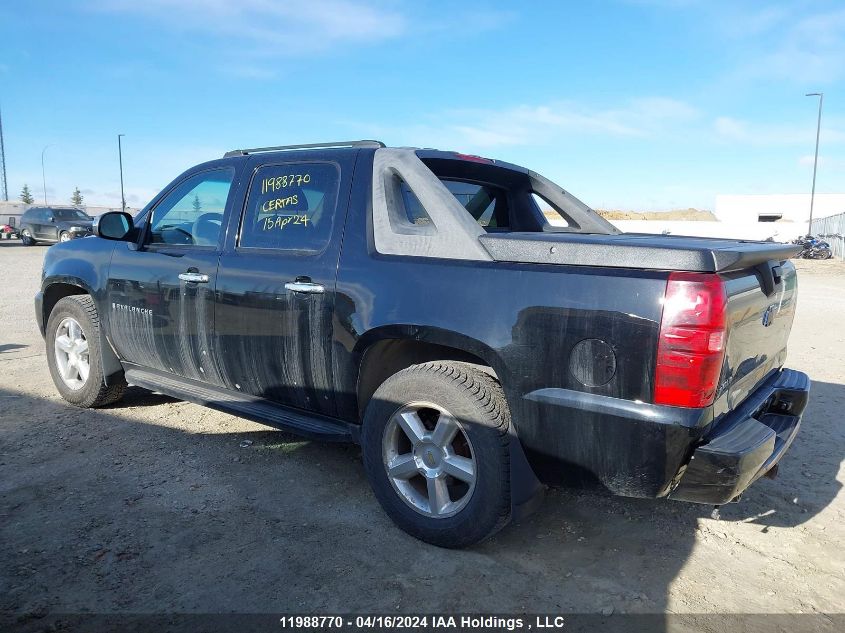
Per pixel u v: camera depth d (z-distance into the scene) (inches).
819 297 534.6
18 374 236.5
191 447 167.6
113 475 149.6
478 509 112.9
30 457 159.2
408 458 122.6
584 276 102.2
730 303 97.3
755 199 2586.1
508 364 107.9
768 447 101.6
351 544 121.5
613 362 98.8
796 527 133.2
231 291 147.7
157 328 167.0
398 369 134.3
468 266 114.8
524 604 104.5
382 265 124.7
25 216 1091.9
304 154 147.4
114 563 113.3
